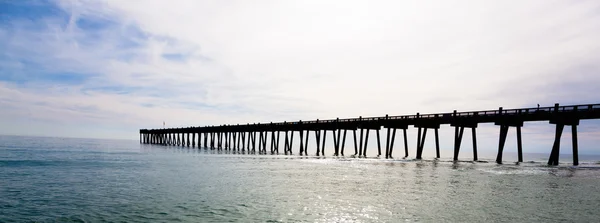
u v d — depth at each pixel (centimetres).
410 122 3772
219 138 7300
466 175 2298
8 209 1270
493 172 2472
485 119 3119
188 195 1585
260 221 1138
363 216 1201
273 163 3416
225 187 1819
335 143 4572
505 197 1531
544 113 2781
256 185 1892
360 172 2534
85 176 2223
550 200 1457
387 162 3481
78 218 1165
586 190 1700
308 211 1273
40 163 3052
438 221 1134
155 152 5759
